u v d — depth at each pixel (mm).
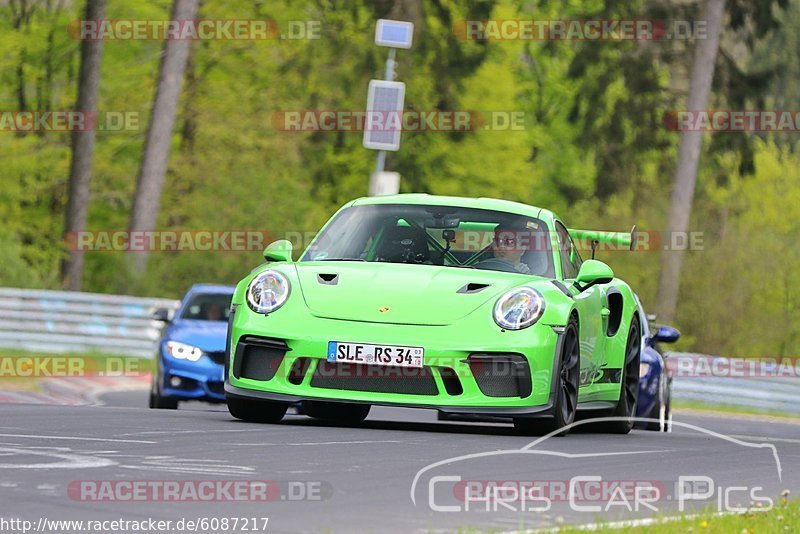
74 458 19953
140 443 22516
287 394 27234
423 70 122375
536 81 164125
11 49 121812
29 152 118062
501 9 136625
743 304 123250
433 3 123500
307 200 120500
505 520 16031
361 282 28109
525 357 26844
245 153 119375
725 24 114688
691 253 124312
